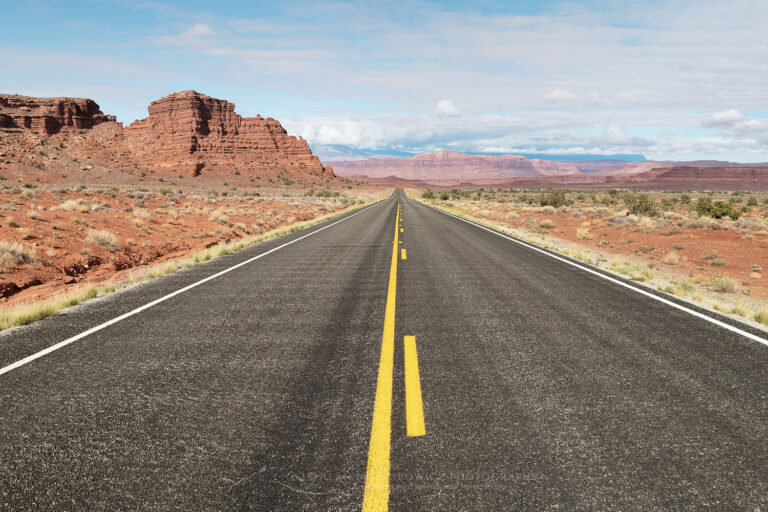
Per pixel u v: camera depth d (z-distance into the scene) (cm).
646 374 410
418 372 411
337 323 578
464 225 2450
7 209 1527
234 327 562
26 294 906
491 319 597
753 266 1259
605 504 234
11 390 375
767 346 494
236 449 284
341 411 334
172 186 12538
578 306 675
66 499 238
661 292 788
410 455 277
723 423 321
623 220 2534
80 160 14762
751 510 230
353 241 1634
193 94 18888
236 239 2003
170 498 239
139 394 365
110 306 685
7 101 15412
